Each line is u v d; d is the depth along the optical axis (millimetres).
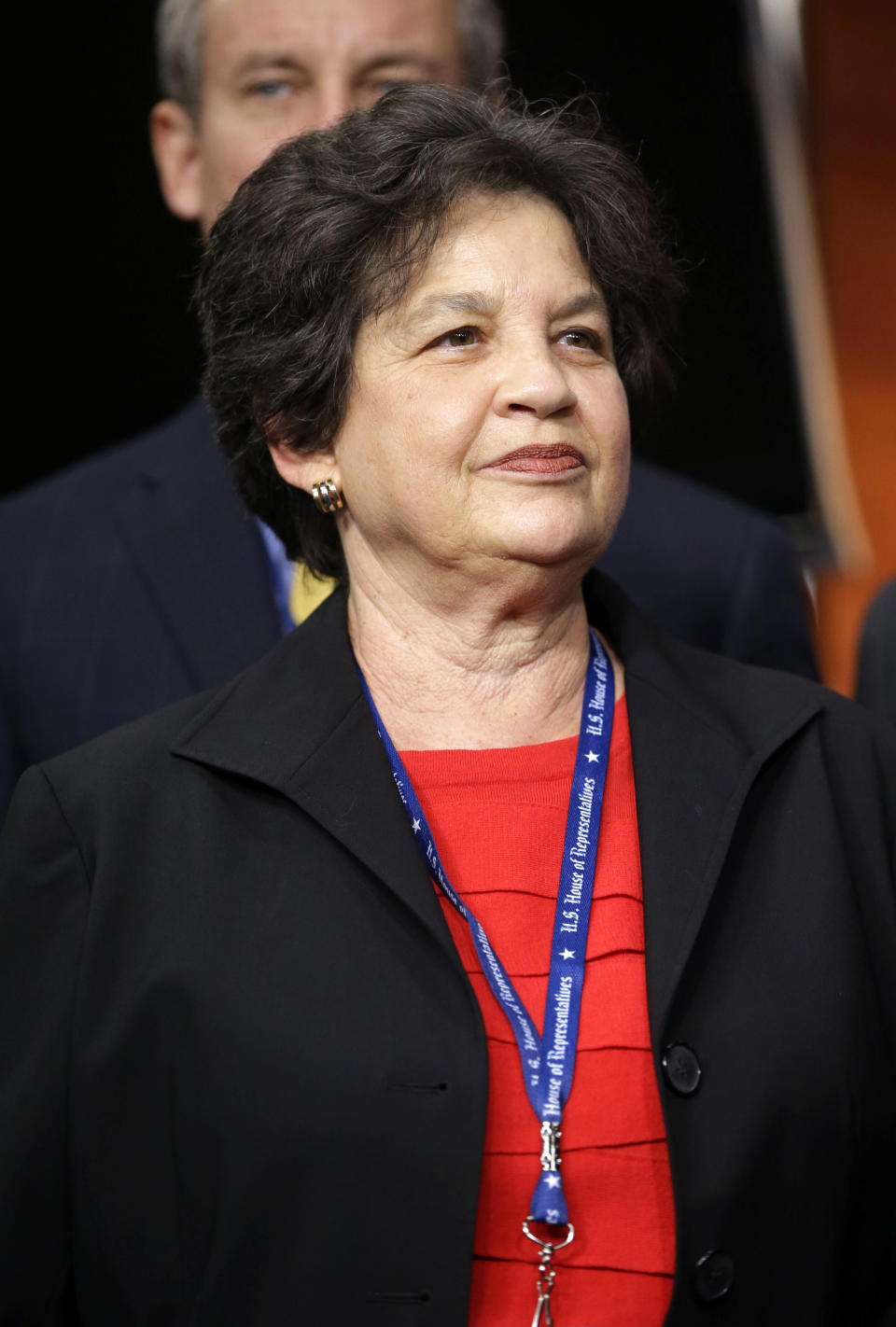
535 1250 4176
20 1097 4547
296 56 7340
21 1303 4527
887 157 12195
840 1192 4375
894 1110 4555
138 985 4469
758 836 4734
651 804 4730
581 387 4719
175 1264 4355
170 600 6953
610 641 5297
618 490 4766
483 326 4684
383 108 4941
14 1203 4512
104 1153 4441
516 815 4699
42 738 6879
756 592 7301
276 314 4898
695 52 12328
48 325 13047
